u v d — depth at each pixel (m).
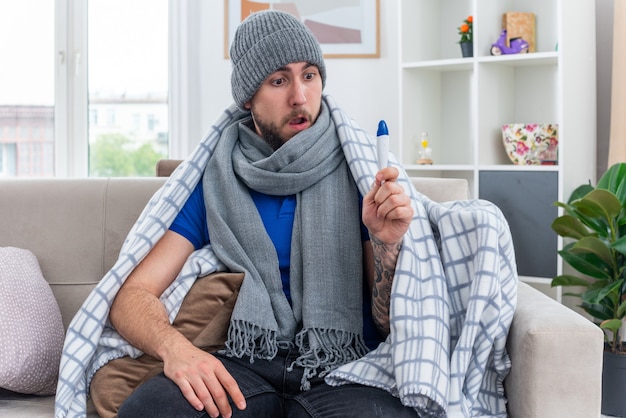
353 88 3.66
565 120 2.96
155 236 1.66
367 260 1.67
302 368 1.55
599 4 3.21
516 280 1.53
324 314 1.58
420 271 1.52
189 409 1.38
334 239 1.63
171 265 1.68
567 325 1.39
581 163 3.08
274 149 1.73
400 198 1.39
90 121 3.87
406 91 3.39
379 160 1.41
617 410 2.62
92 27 3.84
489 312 1.46
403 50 3.37
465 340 1.45
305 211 1.65
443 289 1.51
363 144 1.70
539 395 1.38
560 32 2.92
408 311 1.46
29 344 1.67
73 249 1.94
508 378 1.50
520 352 1.42
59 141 3.81
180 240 1.70
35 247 1.93
